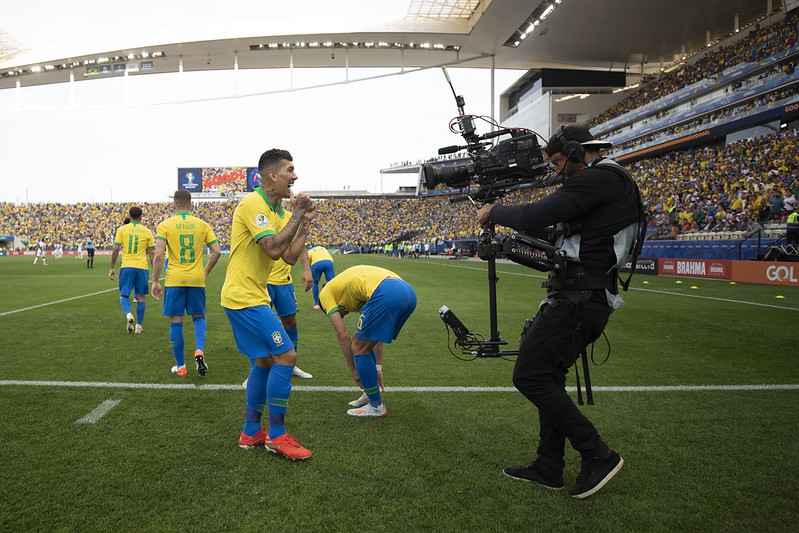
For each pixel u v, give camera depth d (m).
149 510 2.09
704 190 21.58
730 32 32.44
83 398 3.58
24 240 48.03
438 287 13.02
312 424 3.15
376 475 2.44
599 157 2.31
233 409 3.41
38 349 5.27
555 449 2.35
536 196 27.28
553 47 35.34
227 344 5.70
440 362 4.81
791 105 20.81
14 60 38.28
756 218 16.36
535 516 2.07
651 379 4.14
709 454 2.66
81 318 7.45
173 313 4.31
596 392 3.78
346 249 49.75
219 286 12.90
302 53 37.44
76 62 37.81
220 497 2.21
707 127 25.59
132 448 2.72
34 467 2.46
